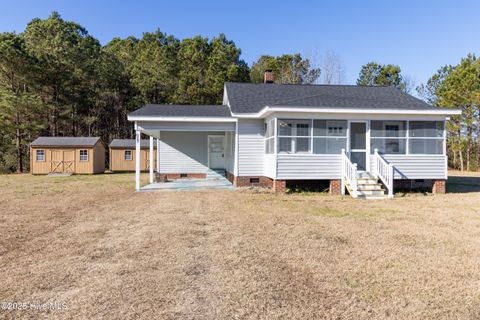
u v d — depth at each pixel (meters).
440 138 11.80
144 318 2.87
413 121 11.80
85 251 4.83
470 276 3.89
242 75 35.69
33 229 6.26
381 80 40.53
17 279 3.75
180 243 5.25
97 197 11.02
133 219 7.21
